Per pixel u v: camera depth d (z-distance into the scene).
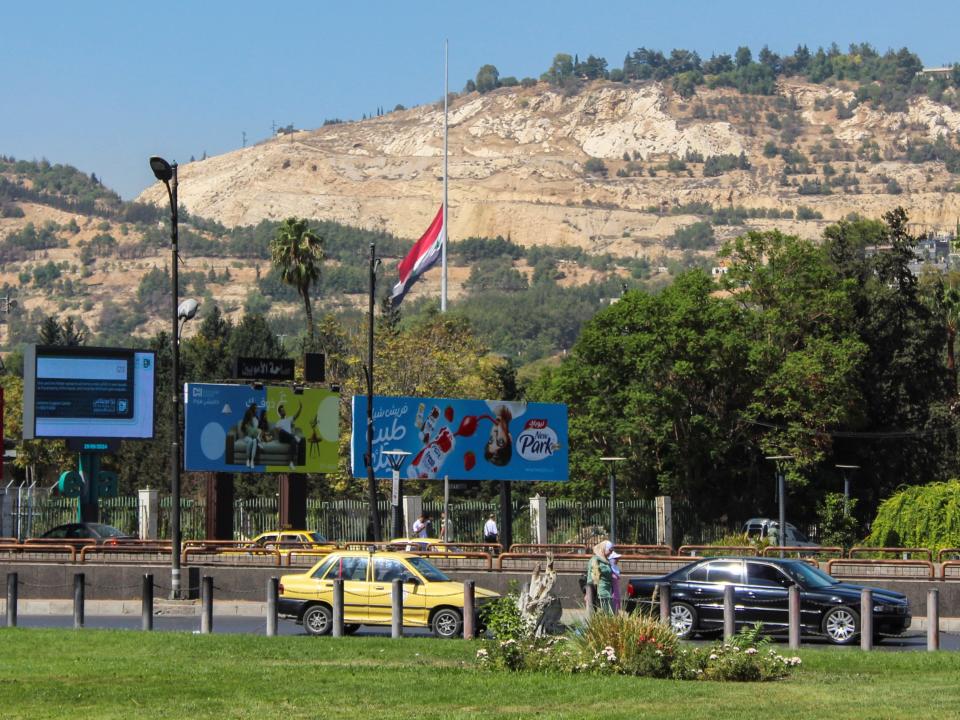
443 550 55.53
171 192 52.66
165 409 122.12
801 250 102.81
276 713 23.62
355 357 112.88
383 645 33.25
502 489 82.19
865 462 105.00
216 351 139.75
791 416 97.75
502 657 29.02
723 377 98.75
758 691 26.31
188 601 49.12
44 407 72.06
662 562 52.62
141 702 24.75
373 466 78.56
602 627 29.64
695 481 97.56
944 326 110.38
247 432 75.06
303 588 40.00
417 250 109.44
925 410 106.50
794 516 100.00
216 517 74.75
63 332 175.88
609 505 84.81
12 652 31.33
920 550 56.28
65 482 74.75
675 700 25.08
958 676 29.20
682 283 101.62
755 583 39.78
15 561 52.31
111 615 47.94
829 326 101.25
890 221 111.88
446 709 24.06
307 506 80.00
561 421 83.81
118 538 58.09
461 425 81.06
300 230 130.00
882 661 31.30
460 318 147.12
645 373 97.62
